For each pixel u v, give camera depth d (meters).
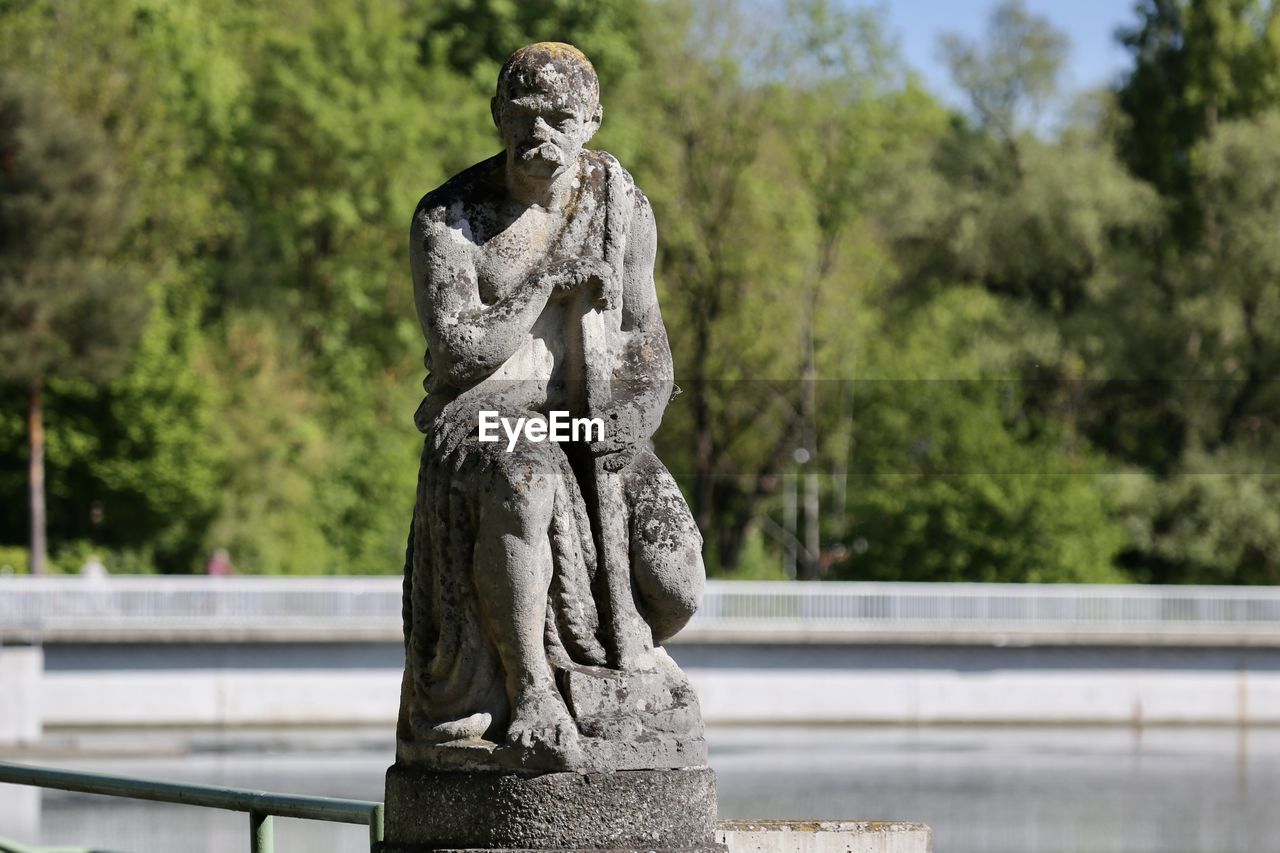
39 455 53.72
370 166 66.00
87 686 44.16
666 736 7.57
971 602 48.03
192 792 8.42
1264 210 58.78
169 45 65.44
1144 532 57.41
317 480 58.75
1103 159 60.62
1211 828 30.53
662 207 56.19
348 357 63.28
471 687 7.69
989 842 28.17
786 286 55.78
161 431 55.75
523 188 8.03
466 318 7.89
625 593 7.80
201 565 56.88
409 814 7.61
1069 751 42.09
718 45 59.34
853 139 59.97
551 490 7.68
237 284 63.75
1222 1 62.06
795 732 45.16
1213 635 48.53
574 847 7.37
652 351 8.15
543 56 7.95
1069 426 57.84
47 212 53.50
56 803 32.22
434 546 7.79
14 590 43.91
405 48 67.94
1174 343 58.34
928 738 44.34
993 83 62.00
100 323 53.72
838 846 9.04
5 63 59.59
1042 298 60.84
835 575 55.97
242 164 66.06
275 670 45.09
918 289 59.78
